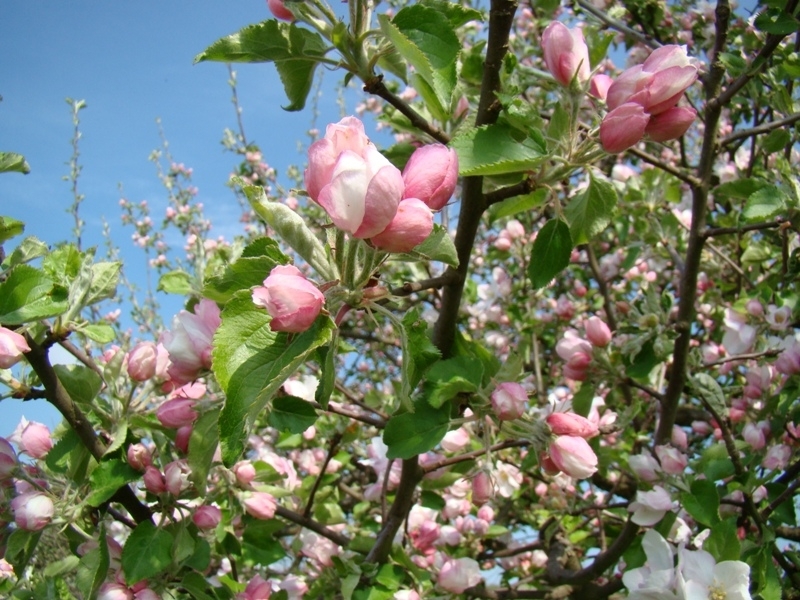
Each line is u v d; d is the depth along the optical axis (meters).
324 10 0.37
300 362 0.28
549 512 0.68
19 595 0.41
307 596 0.51
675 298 0.97
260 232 1.22
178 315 0.38
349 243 0.31
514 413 0.38
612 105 0.36
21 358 0.40
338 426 0.56
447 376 0.40
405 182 0.31
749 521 0.51
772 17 0.49
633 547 0.53
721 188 0.54
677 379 0.50
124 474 0.40
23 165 0.40
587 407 0.51
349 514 0.74
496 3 0.36
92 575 0.37
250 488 0.45
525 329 0.82
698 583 0.41
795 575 0.50
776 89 0.56
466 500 0.60
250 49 0.37
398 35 0.33
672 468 0.47
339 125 0.30
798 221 0.48
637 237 0.84
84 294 0.40
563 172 0.37
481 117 0.38
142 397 0.42
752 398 0.57
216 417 0.38
